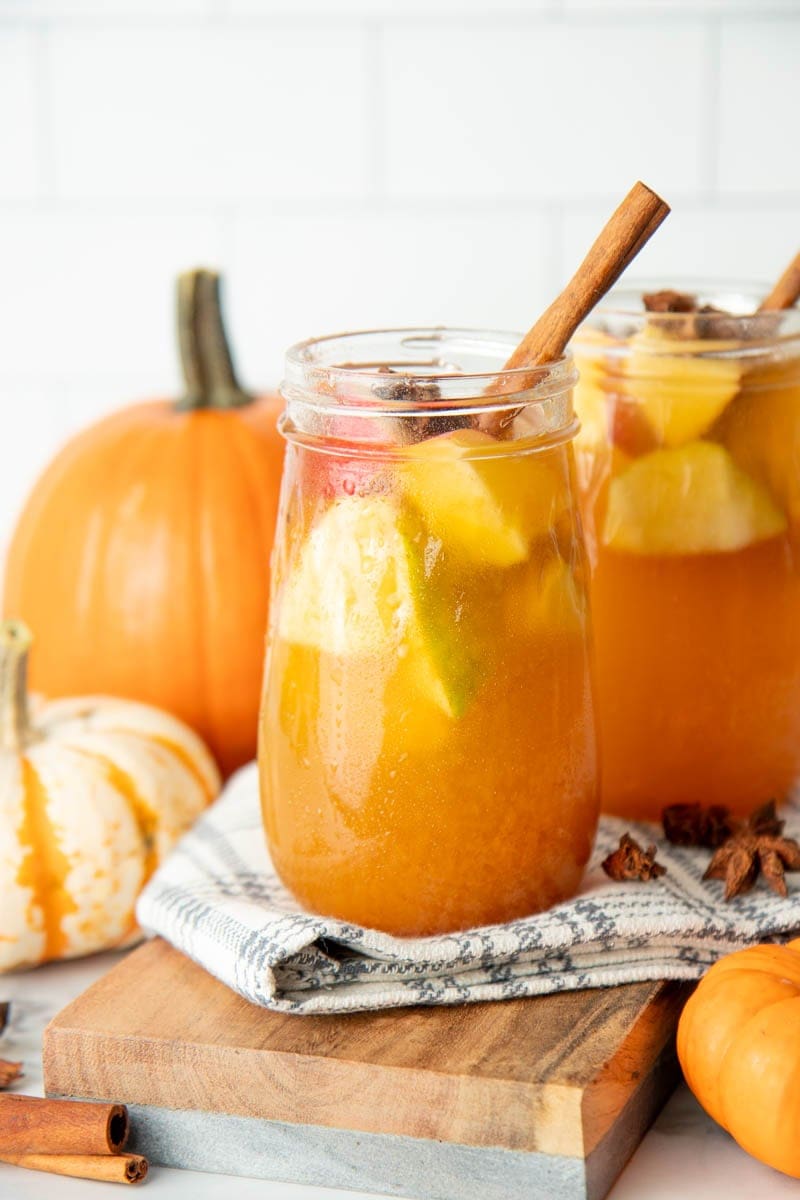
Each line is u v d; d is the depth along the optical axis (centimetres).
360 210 115
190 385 106
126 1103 83
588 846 86
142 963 87
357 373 82
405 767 83
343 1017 83
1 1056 88
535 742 84
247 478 103
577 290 83
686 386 88
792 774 92
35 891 92
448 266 115
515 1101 80
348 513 83
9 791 93
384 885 84
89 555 103
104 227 117
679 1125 84
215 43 114
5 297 119
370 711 83
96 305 118
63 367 120
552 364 83
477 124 113
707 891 88
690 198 113
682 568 89
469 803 83
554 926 84
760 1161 83
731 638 89
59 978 93
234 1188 82
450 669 83
